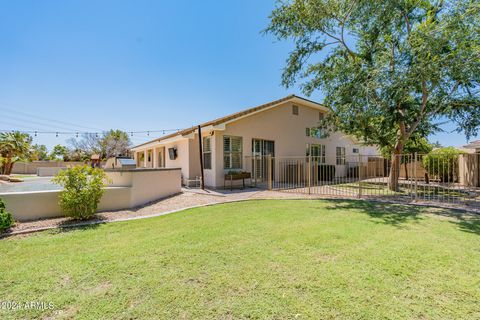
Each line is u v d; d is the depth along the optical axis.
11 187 8.22
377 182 14.09
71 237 3.99
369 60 9.00
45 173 19.02
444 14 7.02
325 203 7.12
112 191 6.31
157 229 4.45
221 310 2.04
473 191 9.75
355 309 2.04
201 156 10.53
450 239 3.82
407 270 2.74
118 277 2.61
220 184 10.82
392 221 4.97
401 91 7.30
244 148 11.69
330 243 3.63
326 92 10.32
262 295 2.25
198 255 3.19
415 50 6.83
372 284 2.44
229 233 4.16
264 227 4.51
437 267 2.82
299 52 9.98
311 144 15.43
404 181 13.16
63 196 5.12
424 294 2.27
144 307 2.09
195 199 7.94
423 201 7.38
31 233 4.25
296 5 8.61
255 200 7.71
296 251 3.31
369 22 8.91
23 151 22.69
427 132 10.43
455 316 1.96
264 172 12.60
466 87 7.75
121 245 3.59
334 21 9.09
